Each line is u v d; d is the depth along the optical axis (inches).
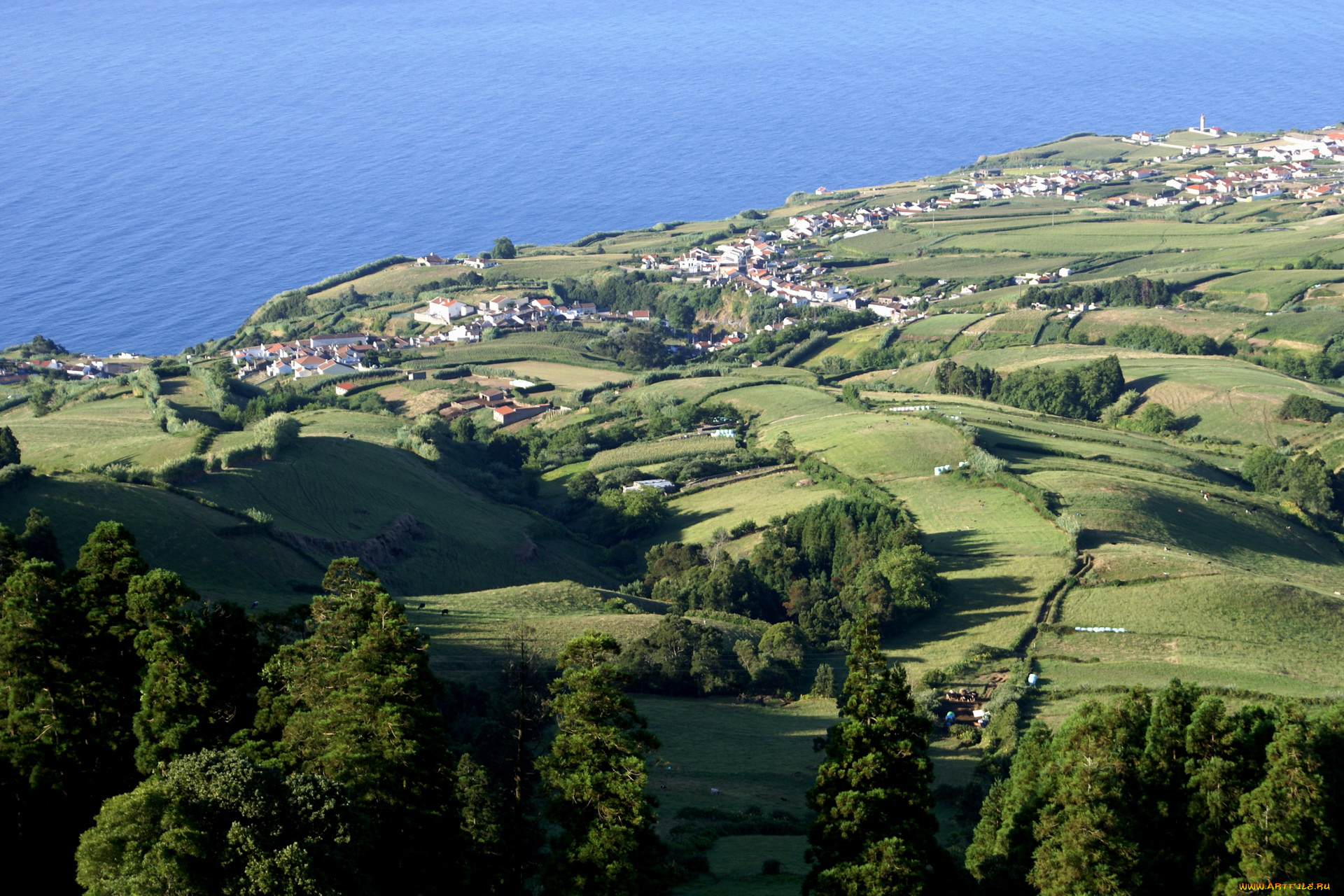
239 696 2536.9
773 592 6279.5
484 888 2338.8
